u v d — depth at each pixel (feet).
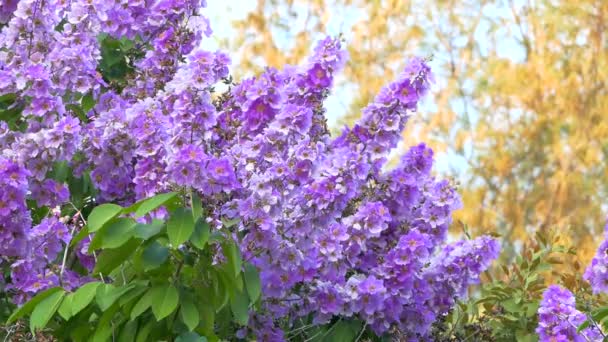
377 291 14.60
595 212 46.62
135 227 11.34
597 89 48.19
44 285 13.46
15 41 15.03
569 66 48.29
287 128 13.00
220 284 11.91
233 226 12.55
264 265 13.43
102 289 11.54
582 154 47.37
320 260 14.58
